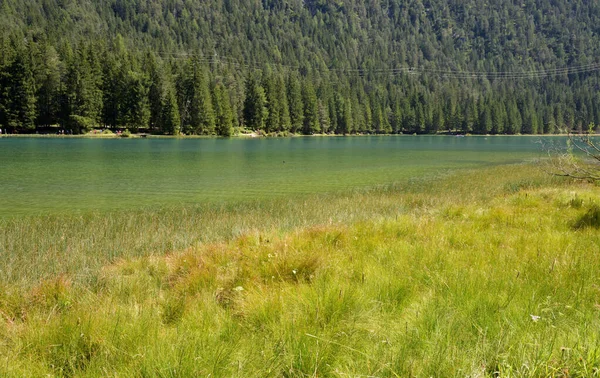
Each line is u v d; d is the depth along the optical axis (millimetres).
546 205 11586
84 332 3719
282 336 3383
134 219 13797
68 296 5410
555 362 2787
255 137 103000
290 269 5570
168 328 3883
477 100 165875
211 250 7543
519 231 7906
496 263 5418
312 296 4176
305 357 3059
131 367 3051
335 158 45594
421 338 3291
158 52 166875
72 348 3486
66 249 9250
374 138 118250
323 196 19938
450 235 7445
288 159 43281
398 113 148375
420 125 148500
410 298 4285
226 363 3076
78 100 82250
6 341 3783
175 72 99312
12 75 78438
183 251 8086
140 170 31078
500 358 2885
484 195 17766
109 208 17109
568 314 3811
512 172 29828
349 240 7391
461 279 4625
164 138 84375
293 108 116688
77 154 43469
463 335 3381
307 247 6938
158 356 3082
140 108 86625
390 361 2941
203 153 48656
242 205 17359
